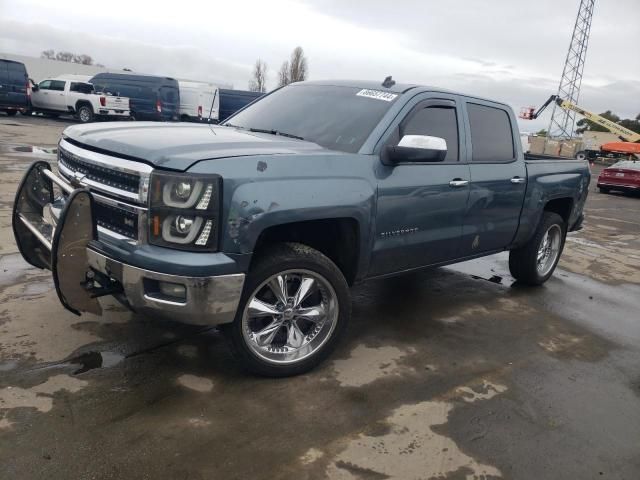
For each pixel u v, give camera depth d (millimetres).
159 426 2871
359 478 2639
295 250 3367
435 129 4281
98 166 3199
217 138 3455
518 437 3105
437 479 2689
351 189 3482
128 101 25609
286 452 2771
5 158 11484
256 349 3348
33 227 3602
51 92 25453
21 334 3699
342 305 3602
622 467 2934
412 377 3686
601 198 17703
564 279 6684
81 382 3209
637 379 4035
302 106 4418
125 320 4062
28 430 2732
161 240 2916
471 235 4664
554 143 40406
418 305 5133
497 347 4340
